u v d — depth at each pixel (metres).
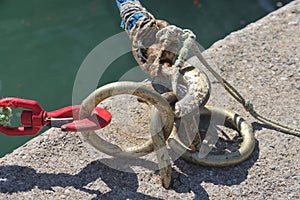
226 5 4.80
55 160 2.12
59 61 4.38
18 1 4.93
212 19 4.66
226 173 2.10
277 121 2.32
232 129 2.26
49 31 4.62
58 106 4.03
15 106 1.96
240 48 2.67
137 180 2.06
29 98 4.08
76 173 2.08
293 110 2.37
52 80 4.23
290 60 2.60
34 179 2.05
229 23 4.61
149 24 2.05
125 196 2.01
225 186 2.06
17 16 4.79
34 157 2.13
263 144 2.21
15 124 3.68
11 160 2.11
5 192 1.99
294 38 2.74
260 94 2.43
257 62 2.59
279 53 2.64
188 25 4.62
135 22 2.07
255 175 2.10
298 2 2.99
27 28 4.66
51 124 1.96
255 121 2.31
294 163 2.15
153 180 2.07
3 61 4.38
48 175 2.06
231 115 2.25
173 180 2.07
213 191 2.04
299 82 2.49
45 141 2.19
